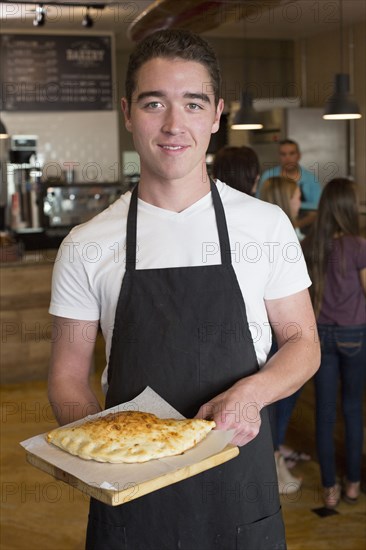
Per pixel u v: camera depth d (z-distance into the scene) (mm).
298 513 3318
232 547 1637
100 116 7668
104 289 1629
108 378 1669
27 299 5480
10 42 7234
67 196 6492
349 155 7359
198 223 1619
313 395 3838
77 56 7414
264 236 1635
